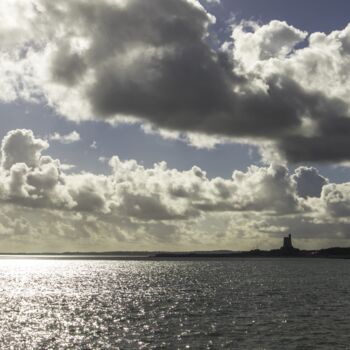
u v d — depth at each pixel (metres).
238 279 174.62
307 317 77.81
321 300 101.88
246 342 59.53
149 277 198.25
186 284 153.62
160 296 115.44
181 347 57.47
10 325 74.06
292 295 113.00
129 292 128.62
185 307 92.44
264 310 86.38
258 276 193.12
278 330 66.69
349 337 62.06
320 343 58.78
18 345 59.84
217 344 58.56
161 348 57.19
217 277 189.50
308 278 177.62
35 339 63.31
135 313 85.62
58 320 78.69
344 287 135.25
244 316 79.31
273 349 55.94
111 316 82.56
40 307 96.88
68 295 122.50
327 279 171.38
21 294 126.31
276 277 185.12
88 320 78.38
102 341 61.50
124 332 67.12
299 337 62.03
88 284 162.00
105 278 196.25
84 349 57.38
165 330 67.88
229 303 97.81
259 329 67.50
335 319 75.69
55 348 58.09
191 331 66.75
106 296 118.44
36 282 174.62
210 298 108.06
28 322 76.88
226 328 68.50
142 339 62.16
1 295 123.62
